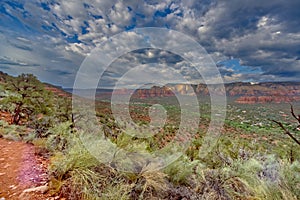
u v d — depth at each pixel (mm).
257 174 3484
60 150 4504
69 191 2814
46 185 2977
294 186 2943
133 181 3107
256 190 2912
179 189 3164
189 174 3799
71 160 3121
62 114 10406
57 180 3033
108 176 3146
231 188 3273
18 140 5703
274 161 4117
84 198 2590
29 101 10055
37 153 4516
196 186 3338
